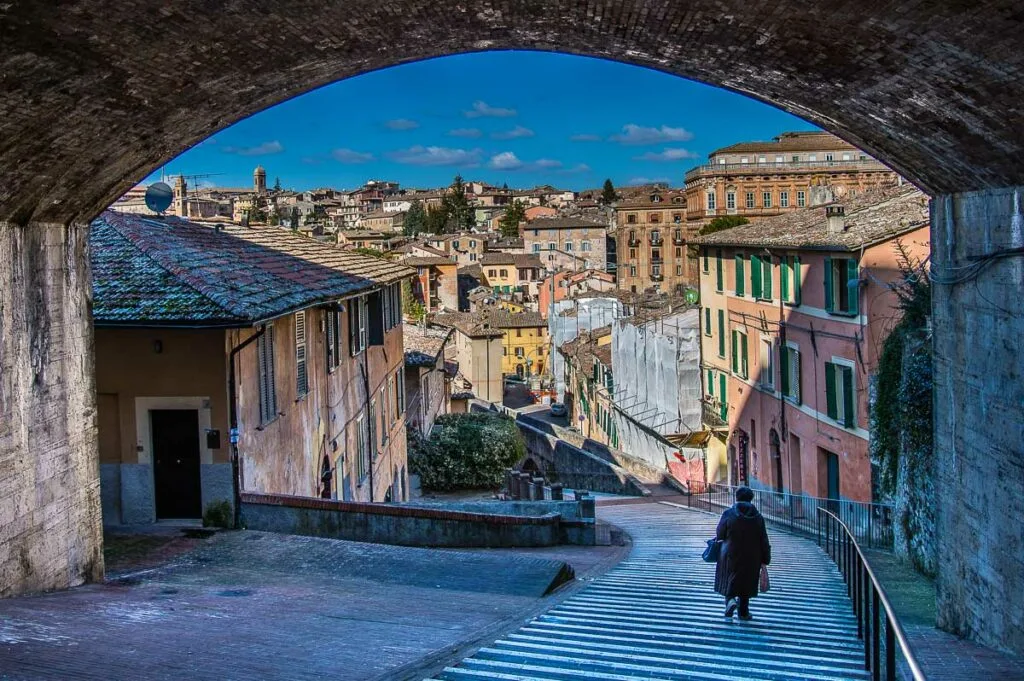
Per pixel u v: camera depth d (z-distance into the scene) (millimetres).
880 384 22156
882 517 21641
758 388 35156
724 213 107375
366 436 27203
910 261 23344
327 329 22500
